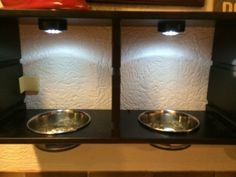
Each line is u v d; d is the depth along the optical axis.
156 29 0.91
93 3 0.86
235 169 1.01
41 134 0.75
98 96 0.96
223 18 0.66
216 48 0.89
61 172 1.00
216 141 0.72
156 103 0.97
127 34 0.91
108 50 0.92
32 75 0.94
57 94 0.96
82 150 0.98
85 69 0.94
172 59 0.94
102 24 0.86
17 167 0.99
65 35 0.91
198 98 0.97
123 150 0.99
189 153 1.00
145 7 0.88
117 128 0.74
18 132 0.75
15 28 0.87
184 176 1.01
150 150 0.99
